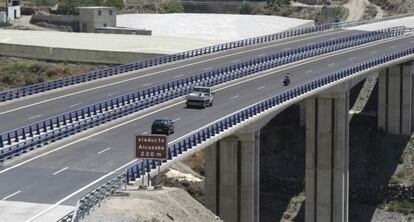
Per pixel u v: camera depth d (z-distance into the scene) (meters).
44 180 81.56
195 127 106.25
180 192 81.88
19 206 73.19
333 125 148.88
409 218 164.50
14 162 88.75
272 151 182.38
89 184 80.06
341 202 149.75
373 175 175.50
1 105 124.81
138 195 77.19
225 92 136.62
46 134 96.56
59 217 70.25
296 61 174.62
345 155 150.38
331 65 168.88
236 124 107.31
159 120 101.75
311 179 150.75
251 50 193.12
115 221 68.12
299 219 161.00
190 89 131.25
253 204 118.62
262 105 116.69
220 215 118.81
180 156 88.75
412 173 176.38
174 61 174.88
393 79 188.88
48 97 132.12
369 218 164.75
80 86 143.62
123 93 134.50
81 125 103.62
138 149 78.94
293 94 128.62
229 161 117.44
